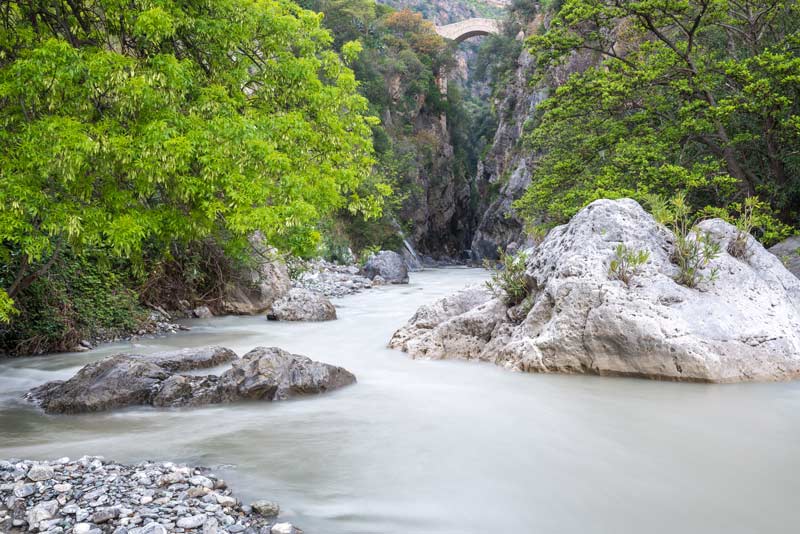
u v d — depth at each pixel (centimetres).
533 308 985
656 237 1014
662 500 489
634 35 2620
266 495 500
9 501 471
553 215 2375
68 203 736
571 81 2073
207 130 766
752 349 866
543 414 721
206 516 436
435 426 685
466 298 1173
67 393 791
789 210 1912
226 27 889
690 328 870
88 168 749
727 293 929
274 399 802
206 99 819
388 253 3253
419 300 2219
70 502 468
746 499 490
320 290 2417
